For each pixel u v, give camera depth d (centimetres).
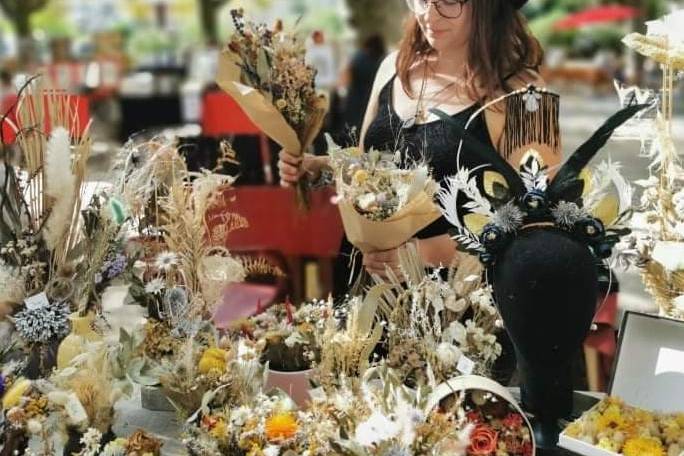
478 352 142
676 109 686
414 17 195
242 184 297
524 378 132
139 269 163
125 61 960
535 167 128
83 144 159
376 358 151
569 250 119
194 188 165
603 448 124
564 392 133
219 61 208
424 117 185
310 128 211
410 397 120
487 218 131
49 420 130
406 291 146
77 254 155
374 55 498
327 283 285
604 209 127
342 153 178
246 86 202
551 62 1345
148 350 157
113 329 168
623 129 147
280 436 121
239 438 122
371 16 672
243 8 210
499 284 123
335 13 941
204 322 162
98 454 128
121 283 162
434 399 124
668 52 140
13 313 150
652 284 148
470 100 180
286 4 908
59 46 869
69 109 164
